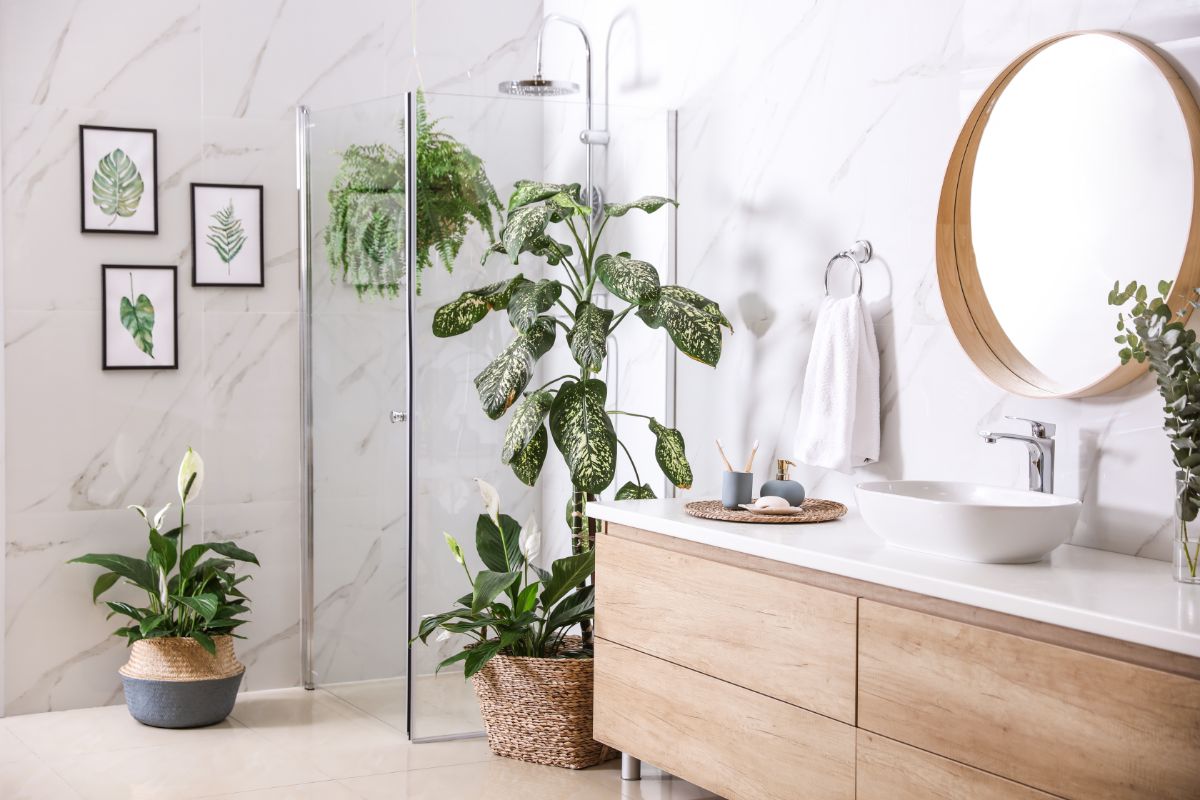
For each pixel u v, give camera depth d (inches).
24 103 150.9
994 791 83.3
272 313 163.8
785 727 101.9
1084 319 99.3
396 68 172.9
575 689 131.6
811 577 100.3
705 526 112.9
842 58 123.7
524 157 145.4
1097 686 76.4
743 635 106.6
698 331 130.8
